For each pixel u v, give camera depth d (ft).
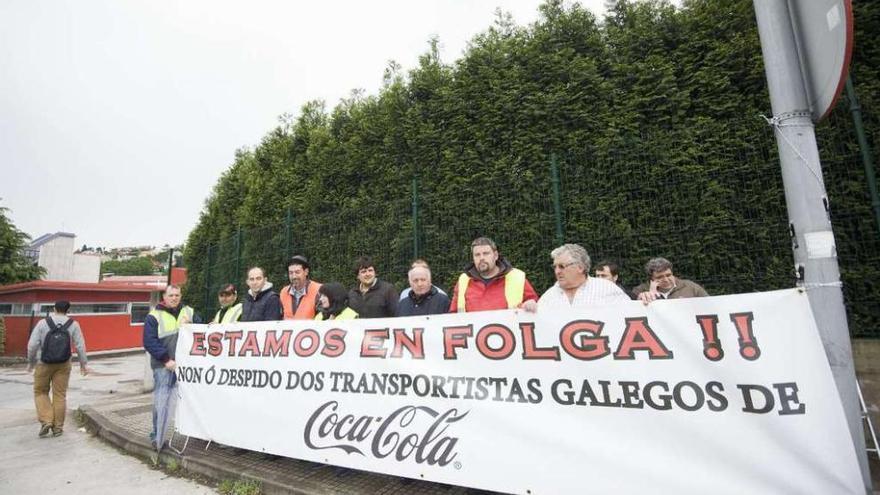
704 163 15.53
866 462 7.23
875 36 14.21
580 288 9.77
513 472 8.55
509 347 9.07
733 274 14.75
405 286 19.95
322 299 13.28
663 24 18.03
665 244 15.69
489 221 18.54
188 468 13.07
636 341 7.98
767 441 6.82
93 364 52.21
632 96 17.75
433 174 21.42
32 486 12.60
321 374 11.30
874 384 12.37
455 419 9.35
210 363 13.51
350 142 25.61
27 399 29.53
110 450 15.98
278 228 26.58
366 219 22.26
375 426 10.26
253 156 37.70
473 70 21.93
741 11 16.57
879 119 13.24
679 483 7.25
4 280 70.74
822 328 7.47
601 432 7.99
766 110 15.34
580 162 17.42
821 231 7.57
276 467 12.03
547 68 19.63
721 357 7.31
